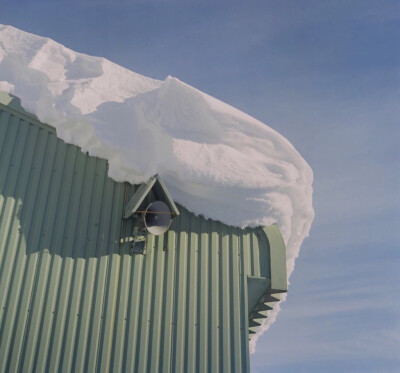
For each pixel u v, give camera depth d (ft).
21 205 28.68
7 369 24.91
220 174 30.04
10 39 34.32
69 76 33.47
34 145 30.40
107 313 27.30
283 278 30.12
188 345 27.63
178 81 32.14
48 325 26.32
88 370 25.77
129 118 31.42
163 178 30.37
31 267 27.40
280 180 31.35
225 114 32.01
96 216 29.48
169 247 29.78
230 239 30.76
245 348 28.22
